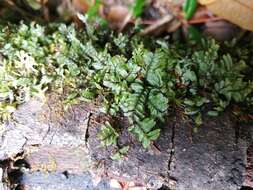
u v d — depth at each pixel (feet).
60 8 0.97
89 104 0.67
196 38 0.90
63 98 0.68
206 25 0.94
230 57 0.71
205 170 0.64
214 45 0.74
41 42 0.77
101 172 0.65
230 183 0.63
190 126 0.66
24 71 0.70
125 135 0.65
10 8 0.94
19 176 0.71
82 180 0.72
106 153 0.64
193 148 0.65
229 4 0.81
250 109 0.69
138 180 0.65
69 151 0.68
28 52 0.73
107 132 0.64
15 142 0.66
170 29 0.96
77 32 0.80
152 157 0.64
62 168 0.71
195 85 0.70
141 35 0.89
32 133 0.65
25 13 0.95
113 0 0.96
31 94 0.68
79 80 0.69
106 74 0.68
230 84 0.69
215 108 0.67
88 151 0.65
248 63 0.78
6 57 0.72
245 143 0.65
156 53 0.69
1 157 0.67
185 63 0.71
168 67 0.70
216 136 0.65
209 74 0.71
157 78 0.67
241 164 0.64
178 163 0.64
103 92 0.68
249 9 0.80
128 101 0.66
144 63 0.68
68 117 0.66
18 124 0.66
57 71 0.70
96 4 0.91
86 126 0.65
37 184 0.73
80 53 0.72
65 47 0.73
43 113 0.67
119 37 0.76
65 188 0.73
